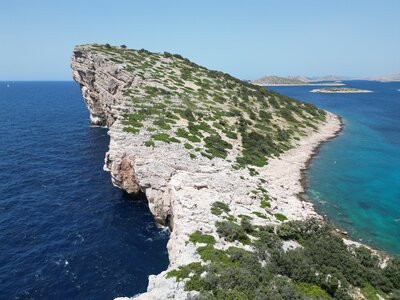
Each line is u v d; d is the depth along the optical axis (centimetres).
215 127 6384
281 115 8906
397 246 3475
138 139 4684
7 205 4478
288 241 2895
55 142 7831
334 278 2345
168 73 9125
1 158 6494
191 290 2034
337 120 10644
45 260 3303
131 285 2977
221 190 3822
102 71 8088
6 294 2833
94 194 4881
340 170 5819
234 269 2188
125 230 3888
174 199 3569
